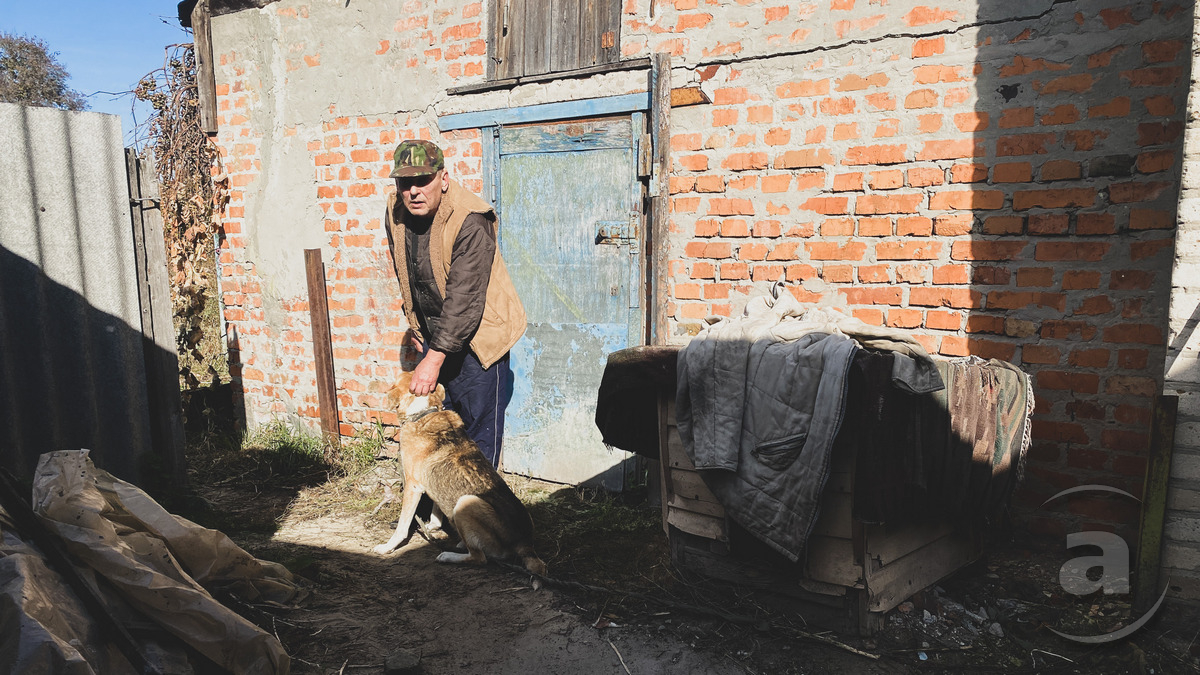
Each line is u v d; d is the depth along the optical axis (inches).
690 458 110.6
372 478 194.5
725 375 107.9
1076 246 129.4
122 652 79.3
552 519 163.2
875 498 98.0
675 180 167.3
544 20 179.5
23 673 64.1
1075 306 130.5
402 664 102.1
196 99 237.1
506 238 191.2
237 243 237.9
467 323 145.2
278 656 89.0
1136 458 127.8
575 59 175.8
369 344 215.0
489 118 188.5
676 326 171.3
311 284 214.7
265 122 225.3
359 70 206.8
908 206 143.2
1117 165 124.4
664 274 165.0
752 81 155.9
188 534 105.2
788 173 154.5
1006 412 111.0
